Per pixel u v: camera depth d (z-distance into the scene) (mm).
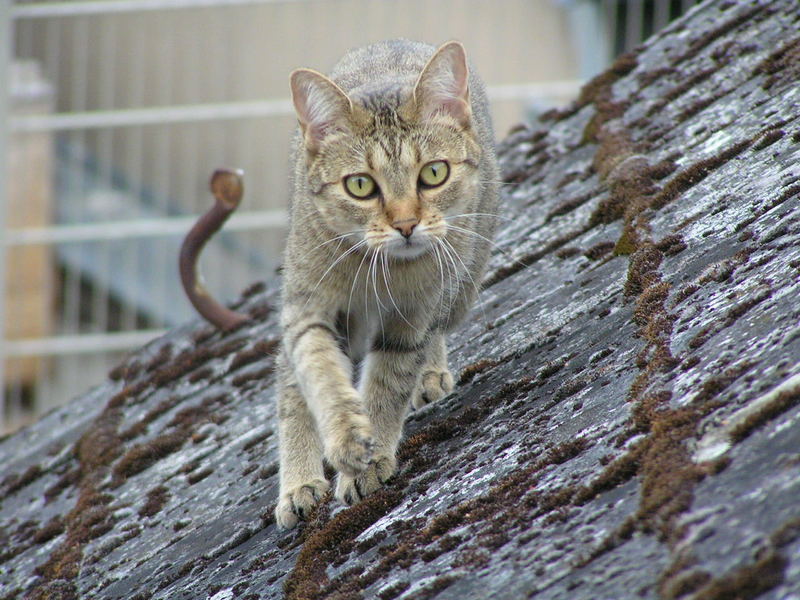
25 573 8250
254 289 12750
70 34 19453
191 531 7434
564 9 19703
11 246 19641
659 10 18234
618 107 10188
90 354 19594
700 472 3822
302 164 7871
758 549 3238
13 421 19297
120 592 6977
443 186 7539
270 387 9578
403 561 4840
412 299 7535
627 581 3541
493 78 19891
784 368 4113
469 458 5805
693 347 4902
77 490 9578
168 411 10242
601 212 8234
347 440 6434
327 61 19531
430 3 19469
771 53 8672
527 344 7000
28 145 19734
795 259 4938
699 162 7254
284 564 6035
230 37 19516
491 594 4016
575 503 4328
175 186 20062
